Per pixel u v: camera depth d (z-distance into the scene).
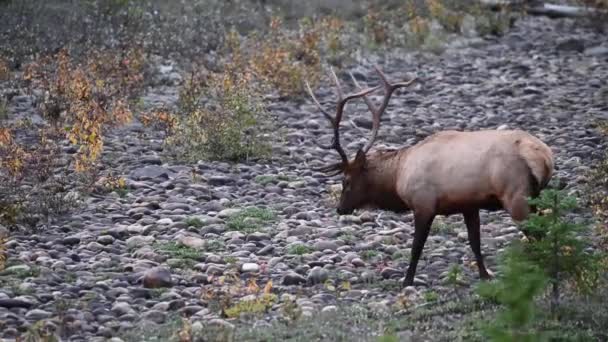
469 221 36.25
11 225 42.41
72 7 80.94
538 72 77.56
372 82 74.56
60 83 59.19
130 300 34.94
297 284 36.62
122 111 57.53
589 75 76.31
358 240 41.81
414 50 84.88
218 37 78.88
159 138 57.44
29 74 63.22
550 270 31.12
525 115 63.97
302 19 86.81
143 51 73.00
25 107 62.03
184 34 78.94
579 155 53.97
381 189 37.44
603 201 41.88
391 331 31.22
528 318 27.02
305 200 47.88
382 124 62.56
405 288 35.19
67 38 74.81
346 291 35.62
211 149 54.34
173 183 49.44
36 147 51.97
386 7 97.06
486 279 35.72
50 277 36.69
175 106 63.66
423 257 39.38
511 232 42.44
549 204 31.67
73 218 44.00
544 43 89.19
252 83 65.00
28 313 33.34
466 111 65.94
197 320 32.81
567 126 61.09
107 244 41.09
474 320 31.58
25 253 39.28
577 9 100.75
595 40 90.06
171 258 39.22
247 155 54.34
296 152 56.09
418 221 35.81
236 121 55.50
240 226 43.25
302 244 40.53
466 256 39.50
